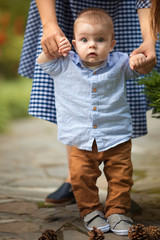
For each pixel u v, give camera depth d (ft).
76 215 6.75
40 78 6.93
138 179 10.01
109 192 6.00
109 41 5.98
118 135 5.99
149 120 25.04
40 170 11.64
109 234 5.70
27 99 30.91
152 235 5.15
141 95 7.25
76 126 5.99
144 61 5.78
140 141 16.62
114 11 7.25
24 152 15.20
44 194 8.54
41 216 6.75
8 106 28.60
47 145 17.04
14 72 38.27
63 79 6.07
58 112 6.17
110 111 5.98
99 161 6.06
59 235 5.80
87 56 5.87
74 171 6.00
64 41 5.70
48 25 5.99
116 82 6.03
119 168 5.95
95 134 5.90
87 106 5.93
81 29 5.90
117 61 6.15
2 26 37.27
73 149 6.19
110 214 5.85
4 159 13.64
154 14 5.98
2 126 21.68
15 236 5.75
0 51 36.37
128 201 5.95
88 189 5.96
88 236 5.71
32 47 7.75
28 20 7.68
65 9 7.15
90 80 5.90
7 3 41.81
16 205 7.45
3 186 9.39
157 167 11.55
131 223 5.82
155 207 7.30
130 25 7.23
